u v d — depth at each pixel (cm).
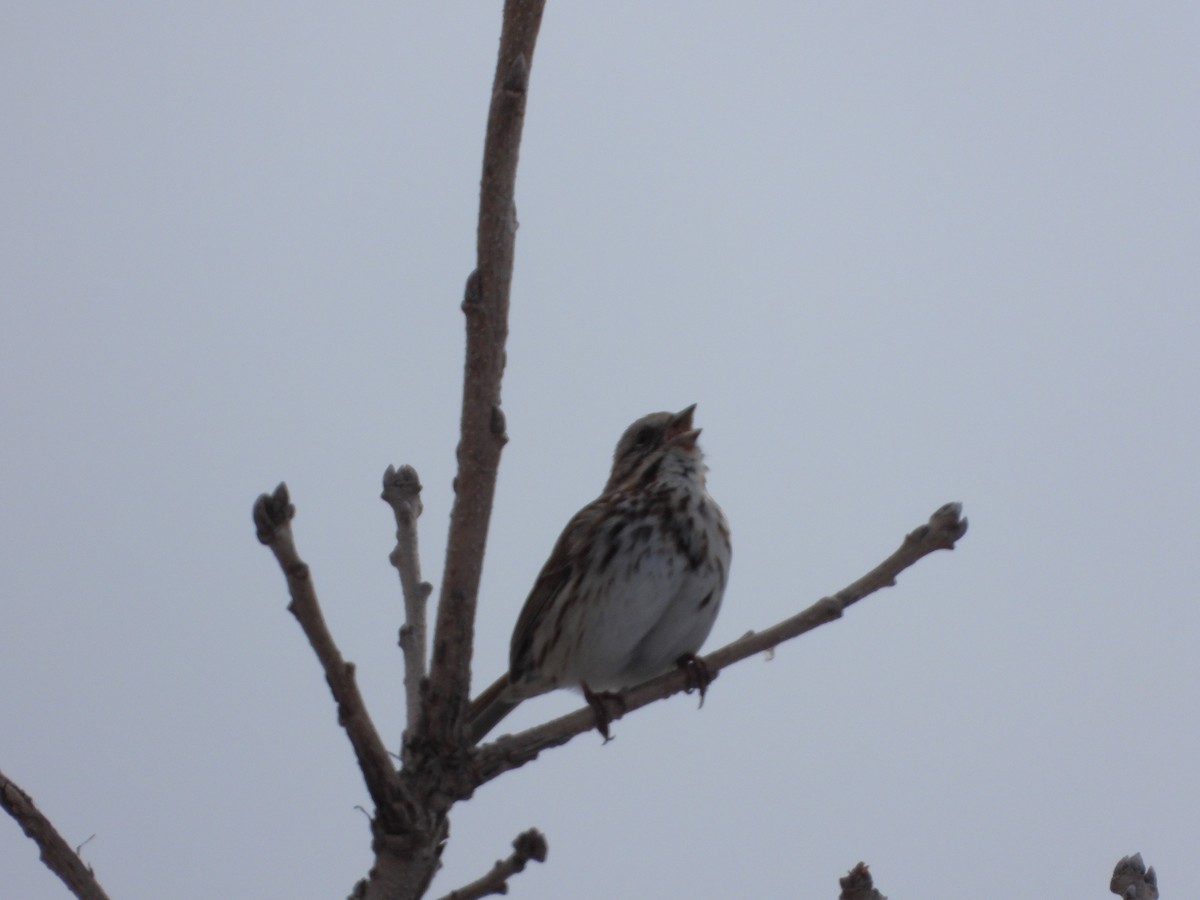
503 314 833
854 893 900
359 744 821
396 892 841
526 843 888
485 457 847
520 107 797
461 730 873
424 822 851
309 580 773
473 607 863
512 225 823
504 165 809
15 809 826
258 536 764
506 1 796
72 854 828
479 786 881
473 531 854
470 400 842
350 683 808
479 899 891
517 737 905
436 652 865
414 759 869
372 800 840
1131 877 905
